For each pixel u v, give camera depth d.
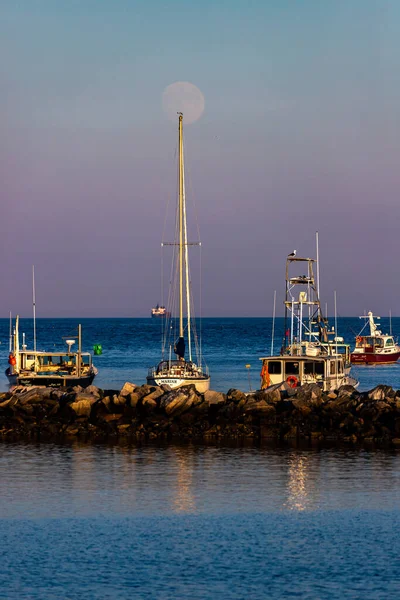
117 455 97.69
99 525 70.00
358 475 86.94
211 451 100.25
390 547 64.50
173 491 80.50
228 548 64.38
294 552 63.41
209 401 117.44
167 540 66.12
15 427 114.81
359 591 56.19
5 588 56.72
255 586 57.03
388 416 113.50
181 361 147.75
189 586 57.06
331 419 112.62
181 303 157.38
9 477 86.31
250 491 80.62
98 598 55.09
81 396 118.25
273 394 118.50
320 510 74.06
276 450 100.88
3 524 70.25
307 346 160.12
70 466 91.50
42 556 62.62
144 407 116.69
